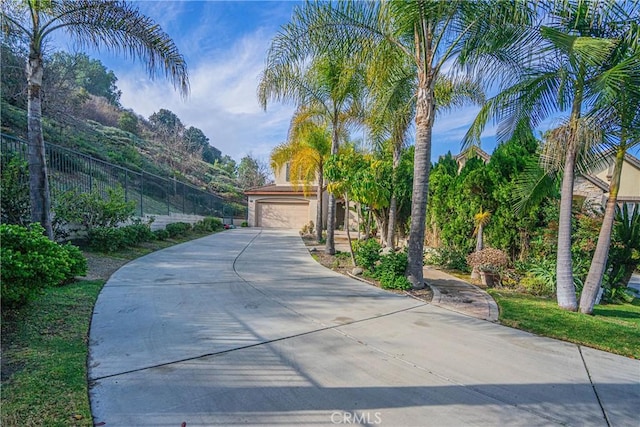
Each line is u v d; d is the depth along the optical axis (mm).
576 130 5570
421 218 6973
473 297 6598
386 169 12289
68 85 19781
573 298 6113
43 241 4129
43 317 4133
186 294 5742
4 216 7582
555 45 5379
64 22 6379
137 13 6754
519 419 2584
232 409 2533
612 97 4891
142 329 4055
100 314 4500
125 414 2412
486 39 6250
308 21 7289
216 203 26359
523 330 4742
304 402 2668
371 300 5984
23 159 8109
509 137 7273
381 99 9250
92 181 10891
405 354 3686
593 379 3297
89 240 9547
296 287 6703
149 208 16172
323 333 4227
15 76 14523
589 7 4930
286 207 26250
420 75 6770
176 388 2785
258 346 3723
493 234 9547
